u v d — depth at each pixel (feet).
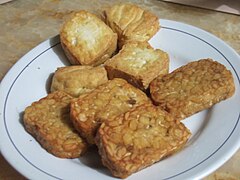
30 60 0.91
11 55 1.02
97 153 0.75
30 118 0.77
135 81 0.84
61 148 0.73
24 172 0.70
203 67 0.83
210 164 0.69
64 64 0.92
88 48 0.90
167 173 0.68
